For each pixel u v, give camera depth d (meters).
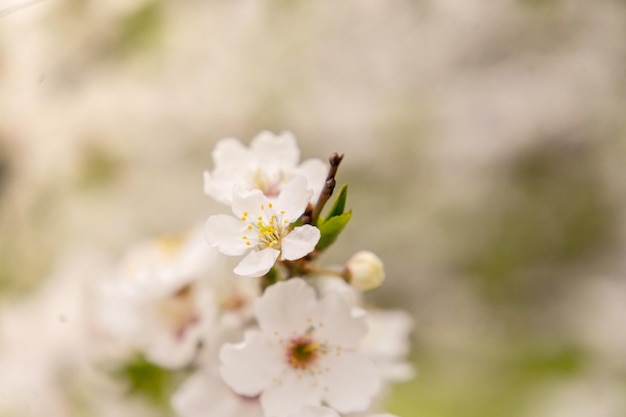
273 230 0.23
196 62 0.53
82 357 0.31
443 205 0.54
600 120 0.54
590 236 0.54
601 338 0.51
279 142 0.25
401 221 0.53
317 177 0.25
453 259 0.53
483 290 0.53
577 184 0.54
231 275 0.27
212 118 0.53
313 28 0.54
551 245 0.54
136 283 0.29
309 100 0.54
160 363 0.27
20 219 0.48
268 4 0.55
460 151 0.54
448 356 0.51
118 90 0.50
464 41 0.54
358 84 0.54
